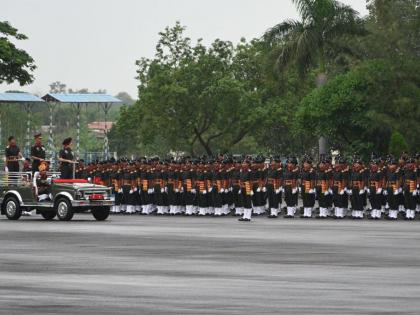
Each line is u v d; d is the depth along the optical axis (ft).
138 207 208.74
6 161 187.62
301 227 153.38
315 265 97.40
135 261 101.96
